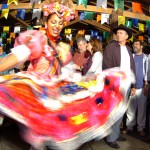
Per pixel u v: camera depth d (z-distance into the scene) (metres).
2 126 2.53
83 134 1.85
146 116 5.22
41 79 2.01
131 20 6.27
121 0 5.44
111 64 3.94
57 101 1.94
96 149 3.61
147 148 4.15
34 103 1.86
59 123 1.83
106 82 2.14
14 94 1.82
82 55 4.73
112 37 5.04
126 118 5.22
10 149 2.49
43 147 1.82
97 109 1.98
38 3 6.06
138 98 5.04
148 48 7.13
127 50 4.09
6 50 7.66
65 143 1.78
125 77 2.15
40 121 1.80
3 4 6.30
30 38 1.93
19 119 1.77
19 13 6.22
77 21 7.91
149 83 5.02
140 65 5.03
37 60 2.08
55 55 2.16
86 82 2.20
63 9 2.16
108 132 1.96
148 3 6.41
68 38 7.25
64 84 2.13
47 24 2.18
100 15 6.07
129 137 4.73
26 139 1.79
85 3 5.38
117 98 2.08
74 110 1.92
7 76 1.97
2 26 8.70
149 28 6.12
